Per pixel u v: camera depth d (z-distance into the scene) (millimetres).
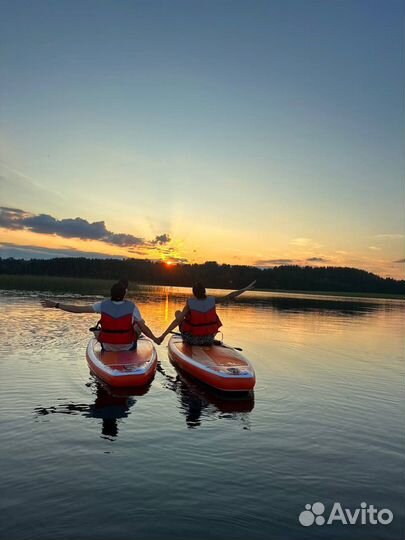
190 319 9406
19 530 3141
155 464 4273
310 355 10820
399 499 3807
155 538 3111
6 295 25906
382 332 16453
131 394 6812
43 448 4574
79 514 3363
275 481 4039
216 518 3387
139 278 74938
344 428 5594
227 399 6781
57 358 8805
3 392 6582
